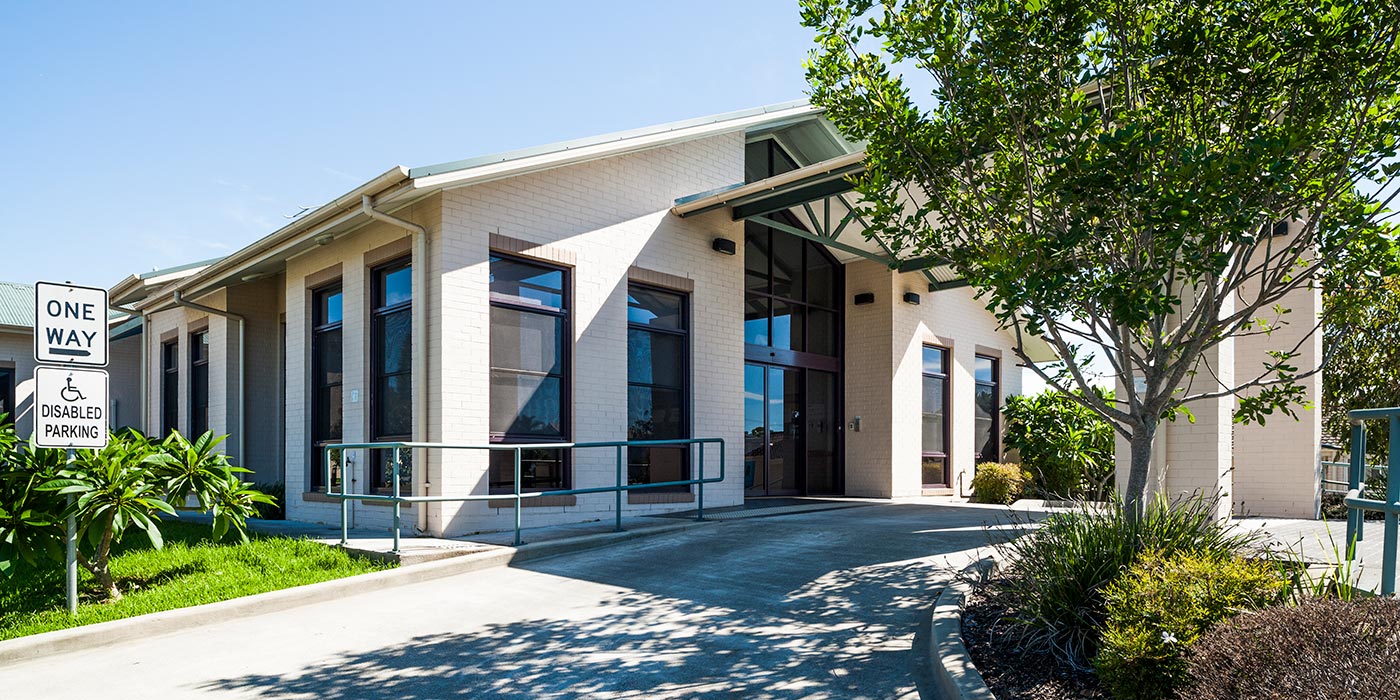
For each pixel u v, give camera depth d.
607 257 10.79
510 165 9.49
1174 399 6.39
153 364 16.75
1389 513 4.52
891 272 14.86
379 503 10.12
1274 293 6.13
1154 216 5.02
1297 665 2.81
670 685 4.50
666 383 11.52
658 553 8.02
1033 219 6.00
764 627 5.49
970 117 6.29
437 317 9.23
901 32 6.39
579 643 5.30
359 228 10.52
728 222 12.42
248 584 6.84
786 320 14.35
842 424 15.20
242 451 13.47
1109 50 6.13
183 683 4.73
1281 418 11.16
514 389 9.90
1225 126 6.64
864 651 4.93
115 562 7.87
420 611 6.23
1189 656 3.46
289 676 4.82
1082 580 4.68
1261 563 4.38
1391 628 2.89
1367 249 5.94
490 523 9.49
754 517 10.60
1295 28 5.40
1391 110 5.62
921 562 7.08
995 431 17.70
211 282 13.23
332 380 11.52
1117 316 5.25
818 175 10.30
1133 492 6.11
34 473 6.39
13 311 20.11
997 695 3.97
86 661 5.19
